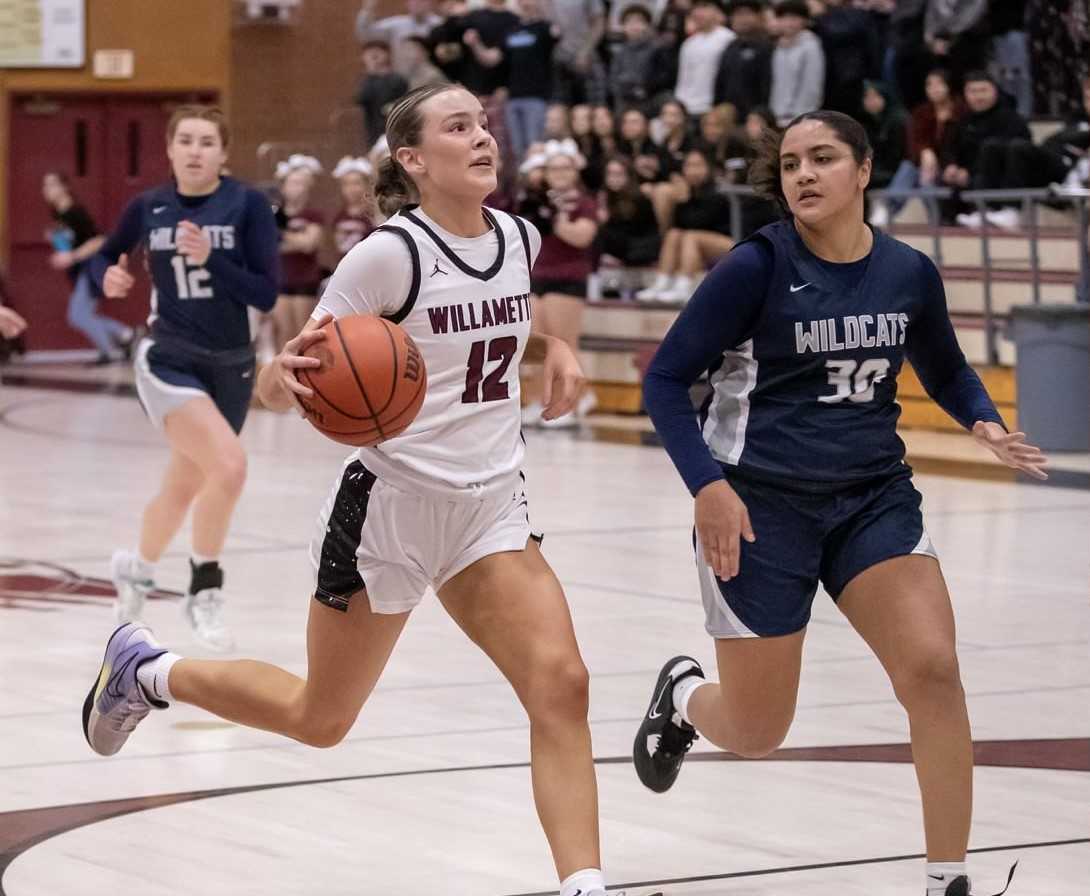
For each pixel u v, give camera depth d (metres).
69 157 27.97
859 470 5.33
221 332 8.90
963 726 5.04
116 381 24.81
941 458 16.66
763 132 5.51
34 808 6.38
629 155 21.14
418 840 6.02
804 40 19.89
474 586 5.06
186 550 12.34
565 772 4.82
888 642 5.16
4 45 27.58
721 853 5.88
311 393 4.84
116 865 5.74
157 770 6.90
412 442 5.03
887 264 5.34
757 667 5.39
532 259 5.27
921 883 5.56
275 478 15.80
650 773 6.27
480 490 5.06
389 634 5.24
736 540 5.12
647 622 9.84
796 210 5.23
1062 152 18.89
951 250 19.75
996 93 19.16
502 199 20.92
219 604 9.09
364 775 6.83
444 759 7.07
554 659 4.90
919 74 20.72
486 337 5.09
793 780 6.77
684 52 21.44
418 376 4.89
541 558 5.16
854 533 5.32
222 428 8.85
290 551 12.16
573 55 23.16
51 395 23.09
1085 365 16.88
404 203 5.29
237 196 8.84
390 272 5.00
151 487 15.30
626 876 5.64
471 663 8.85
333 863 5.76
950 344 5.54
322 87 27.06
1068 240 18.97
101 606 10.34
